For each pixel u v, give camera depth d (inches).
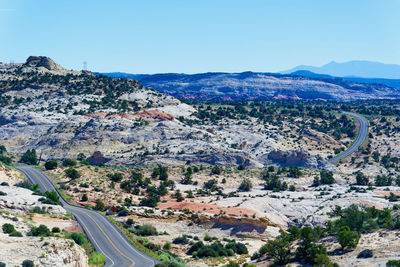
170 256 3058.6
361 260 2428.6
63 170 5940.0
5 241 2016.5
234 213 4549.7
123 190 5393.7
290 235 3324.3
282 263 2797.7
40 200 3870.6
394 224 3068.4
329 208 5049.2
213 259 3206.2
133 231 3663.9
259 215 4598.9
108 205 4665.4
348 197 5511.8
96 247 2901.1
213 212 4552.2
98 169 6171.3
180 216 4261.8
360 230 3191.4
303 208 5103.3
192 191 5984.3
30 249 1946.4
